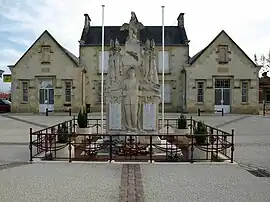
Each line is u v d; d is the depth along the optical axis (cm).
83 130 1448
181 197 624
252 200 610
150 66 1257
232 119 2577
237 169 866
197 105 3275
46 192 652
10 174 795
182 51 3512
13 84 3391
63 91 3347
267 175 804
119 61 1257
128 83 1236
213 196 632
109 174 798
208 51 3278
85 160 972
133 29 1267
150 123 1241
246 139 1466
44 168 859
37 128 1922
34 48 3362
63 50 3341
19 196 627
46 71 3356
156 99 1253
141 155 1043
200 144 1016
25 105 3388
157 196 630
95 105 3484
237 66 3278
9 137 1507
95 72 3503
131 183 719
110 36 3641
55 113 3244
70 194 640
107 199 611
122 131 1240
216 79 3294
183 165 902
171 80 3512
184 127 1439
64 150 1057
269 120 2494
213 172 827
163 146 1173
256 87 3278
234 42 3275
